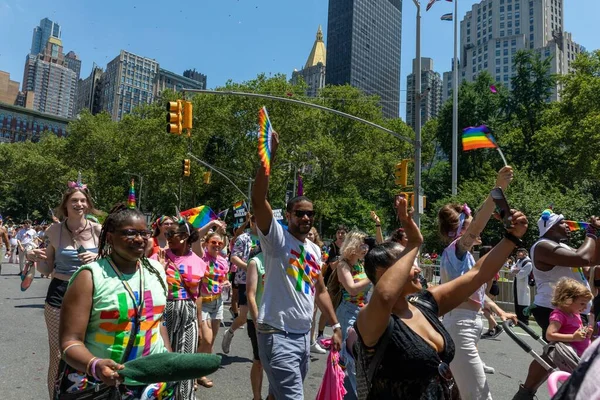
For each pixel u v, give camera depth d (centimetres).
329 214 4019
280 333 344
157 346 264
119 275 253
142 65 18500
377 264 247
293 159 3681
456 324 371
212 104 3706
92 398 232
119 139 4931
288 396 333
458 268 396
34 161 6200
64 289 399
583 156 3069
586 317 543
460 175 4081
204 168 3941
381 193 4825
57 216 421
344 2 13450
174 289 434
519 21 13338
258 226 348
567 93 3441
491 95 4056
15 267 2006
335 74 13362
